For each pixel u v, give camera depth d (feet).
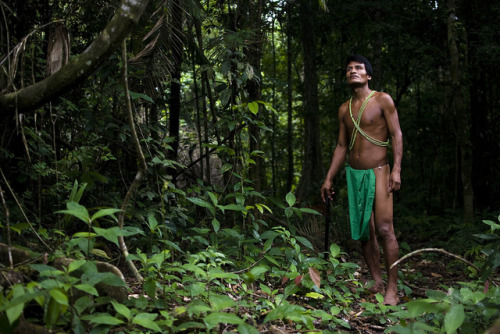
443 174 34.78
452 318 7.00
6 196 12.87
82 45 16.22
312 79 30.07
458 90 25.48
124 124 13.67
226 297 8.90
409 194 32.37
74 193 8.59
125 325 8.09
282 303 10.03
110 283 7.07
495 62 28.25
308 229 20.15
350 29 32.14
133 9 8.70
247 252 13.73
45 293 6.54
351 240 21.47
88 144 13.80
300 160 39.99
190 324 7.89
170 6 13.43
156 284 9.46
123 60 9.65
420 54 27.78
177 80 15.64
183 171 17.28
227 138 15.39
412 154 34.88
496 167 31.91
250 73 14.06
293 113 39.63
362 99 14.10
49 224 13.38
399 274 15.05
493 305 8.40
